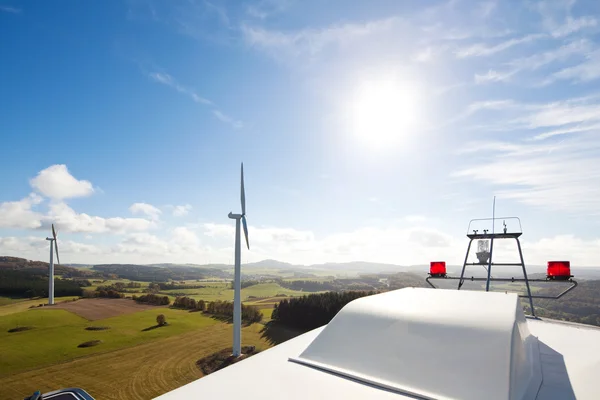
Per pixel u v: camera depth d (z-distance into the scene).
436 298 7.64
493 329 5.59
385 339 6.34
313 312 72.94
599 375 5.50
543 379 5.51
